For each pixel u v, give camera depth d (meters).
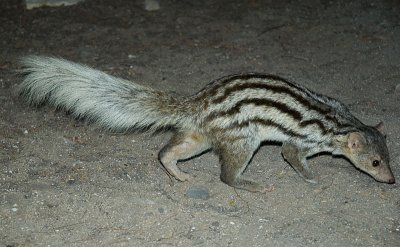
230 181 1.59
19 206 1.52
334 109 1.62
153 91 1.59
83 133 1.76
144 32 2.27
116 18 2.35
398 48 2.19
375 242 1.46
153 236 1.46
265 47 2.20
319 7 2.47
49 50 2.14
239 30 2.30
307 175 1.62
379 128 1.68
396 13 2.42
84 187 1.58
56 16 2.35
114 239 1.45
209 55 2.14
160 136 1.76
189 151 1.59
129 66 2.07
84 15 2.36
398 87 1.97
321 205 1.56
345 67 2.09
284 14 2.41
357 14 2.42
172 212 1.52
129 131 1.76
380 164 1.60
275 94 1.55
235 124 1.54
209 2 2.49
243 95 1.53
